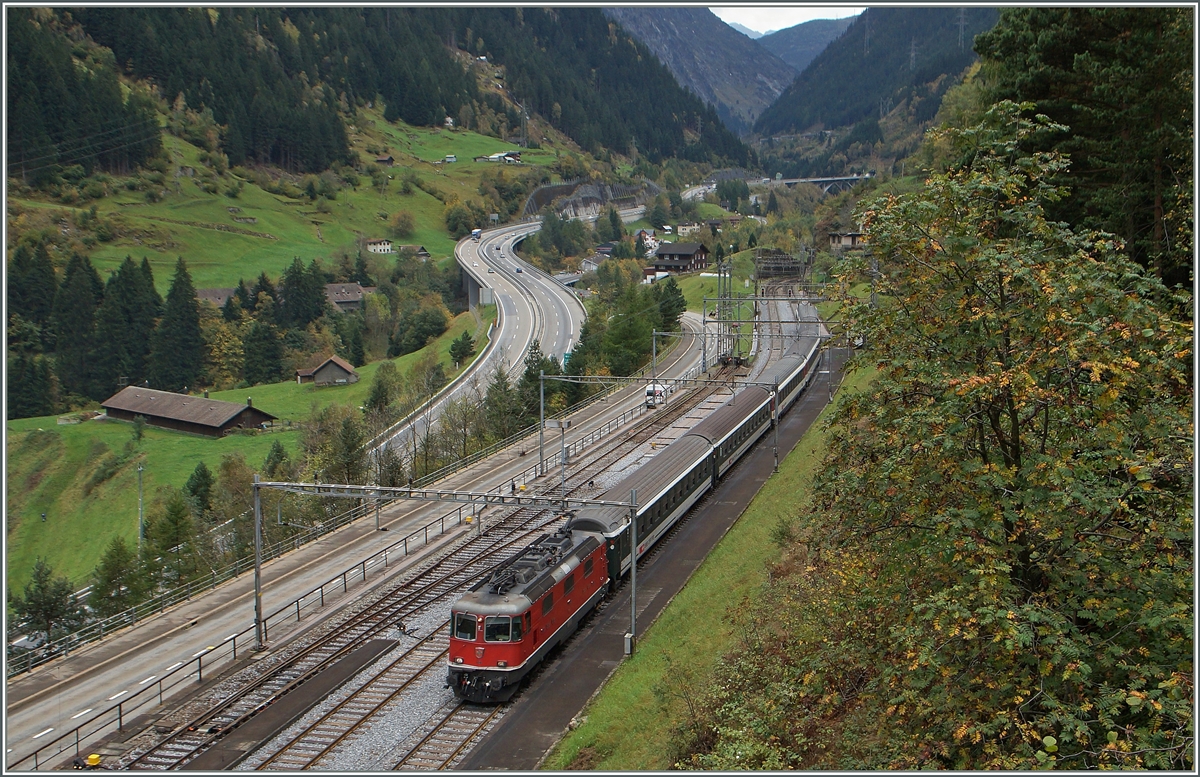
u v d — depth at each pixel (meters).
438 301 193.50
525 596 31.08
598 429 76.75
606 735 27.53
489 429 79.38
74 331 156.12
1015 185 20.00
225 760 27.06
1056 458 18.47
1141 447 19.39
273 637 37.72
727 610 33.78
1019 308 19.28
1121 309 17.53
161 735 29.17
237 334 167.00
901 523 20.48
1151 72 32.81
